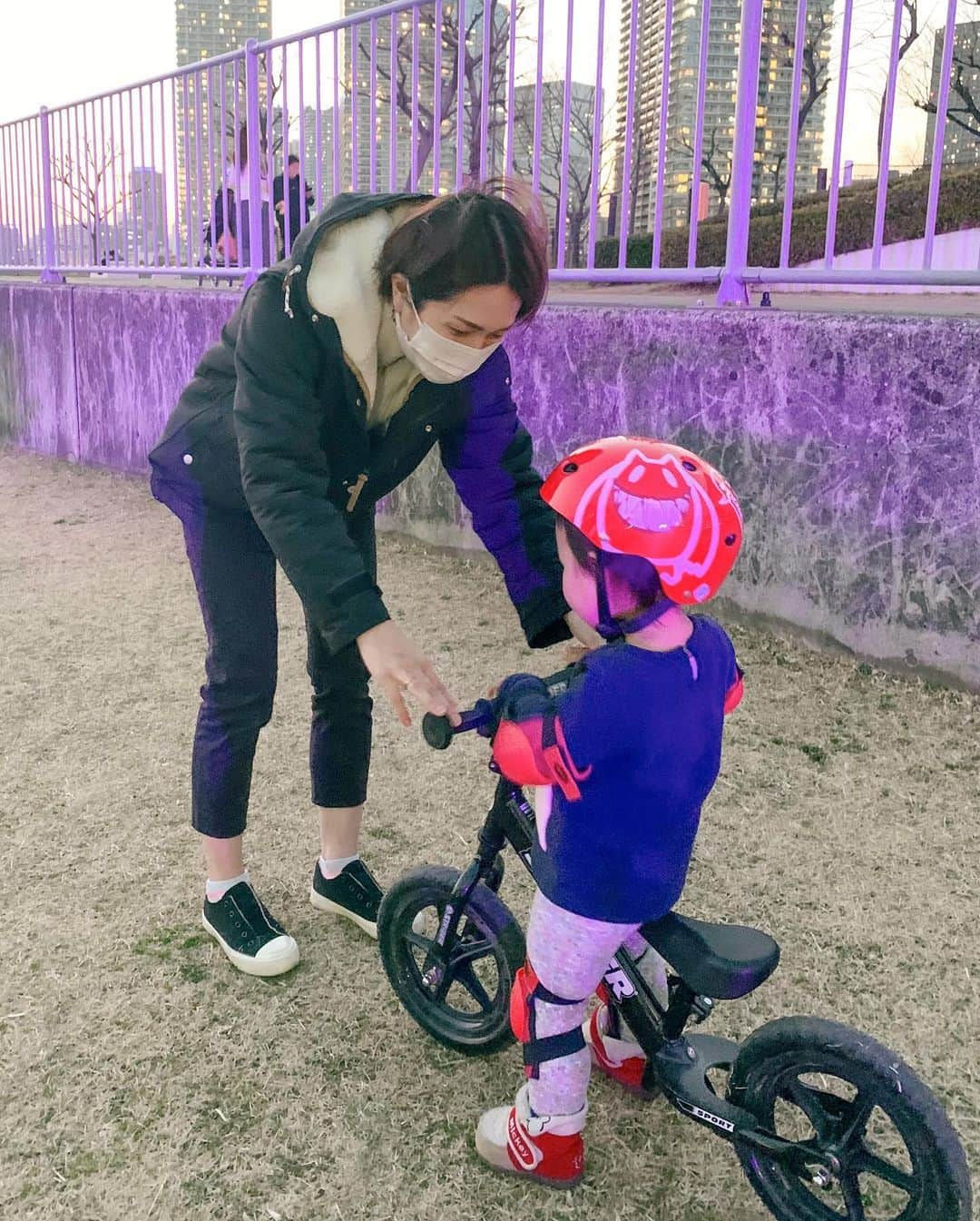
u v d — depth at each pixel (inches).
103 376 299.4
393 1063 81.7
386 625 67.0
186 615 185.9
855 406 146.0
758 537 161.2
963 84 608.7
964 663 142.7
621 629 58.6
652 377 168.4
